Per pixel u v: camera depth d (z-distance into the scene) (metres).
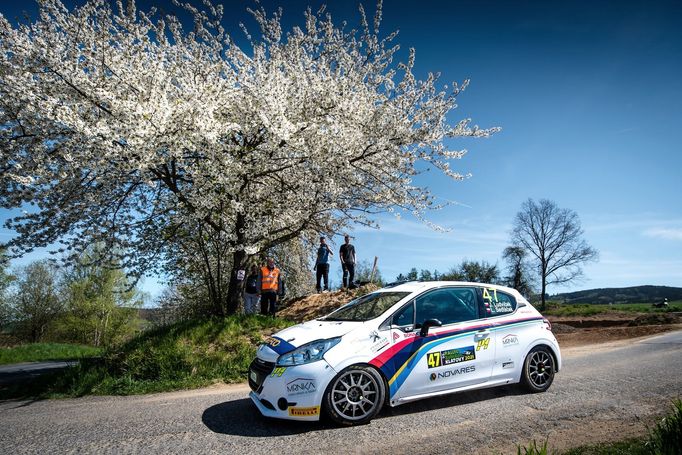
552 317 33.34
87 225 11.24
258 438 4.05
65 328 37.41
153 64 9.85
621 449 3.32
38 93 8.68
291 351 4.43
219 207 11.76
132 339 9.39
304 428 4.29
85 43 9.48
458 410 4.79
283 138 10.13
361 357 4.44
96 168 9.22
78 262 11.66
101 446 3.97
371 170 13.09
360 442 3.82
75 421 5.04
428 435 3.96
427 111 12.05
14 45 8.70
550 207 46.94
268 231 12.30
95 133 8.21
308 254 18.53
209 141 9.55
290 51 12.12
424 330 4.76
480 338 5.18
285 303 14.98
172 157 9.94
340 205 13.64
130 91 9.67
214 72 10.98
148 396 6.76
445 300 5.25
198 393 6.70
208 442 3.96
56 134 9.34
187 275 16.89
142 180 10.52
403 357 4.66
